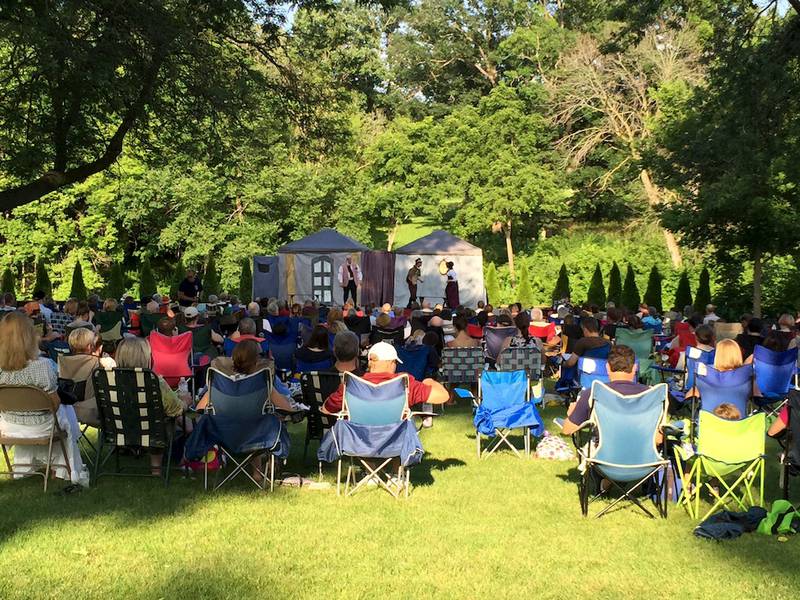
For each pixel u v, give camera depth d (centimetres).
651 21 1964
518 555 528
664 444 677
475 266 2916
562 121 4234
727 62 1820
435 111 5222
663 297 3195
